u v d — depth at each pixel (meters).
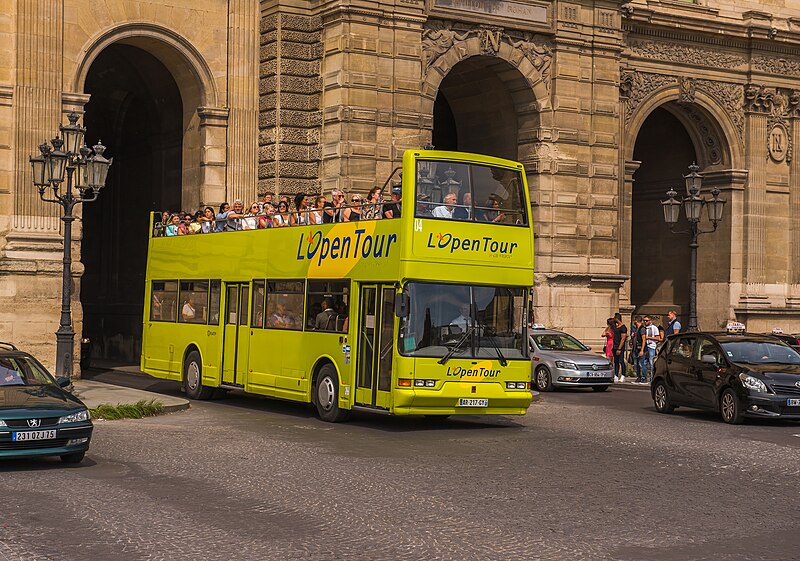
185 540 12.78
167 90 40.81
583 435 23.36
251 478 17.05
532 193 42.59
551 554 12.45
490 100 43.75
